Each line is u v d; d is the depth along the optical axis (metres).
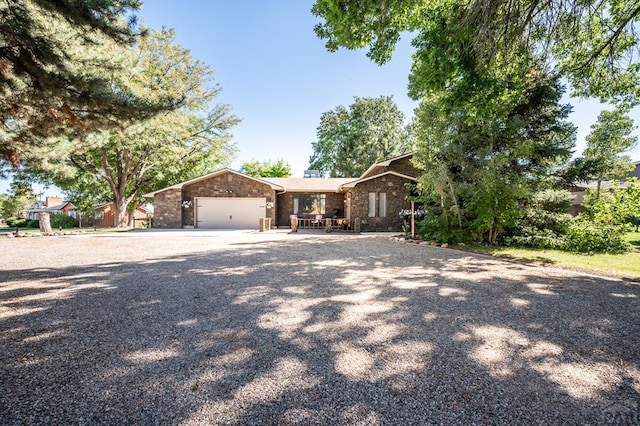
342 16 6.11
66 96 5.51
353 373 2.19
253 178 18.58
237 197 18.75
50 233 13.31
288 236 13.38
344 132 35.28
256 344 2.67
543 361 2.39
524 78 7.53
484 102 7.07
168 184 24.97
